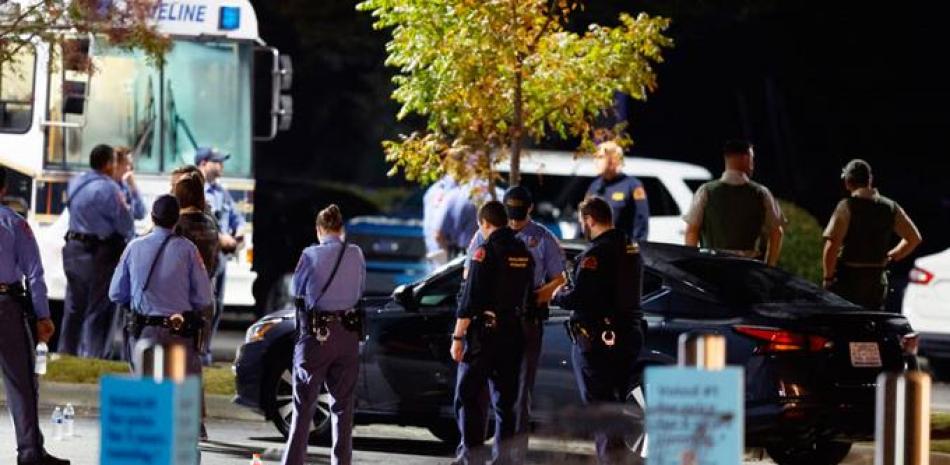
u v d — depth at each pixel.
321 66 89.31
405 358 31.52
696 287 29.47
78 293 40.62
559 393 30.11
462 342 27.55
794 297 29.98
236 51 47.06
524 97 38.78
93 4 39.09
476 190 39.72
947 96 83.94
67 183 45.28
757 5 78.12
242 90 47.03
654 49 38.91
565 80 38.38
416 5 37.88
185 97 46.78
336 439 27.45
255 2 84.44
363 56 88.00
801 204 84.75
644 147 85.75
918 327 45.88
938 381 48.53
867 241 35.41
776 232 34.91
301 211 55.09
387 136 91.75
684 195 53.69
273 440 33.34
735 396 15.59
